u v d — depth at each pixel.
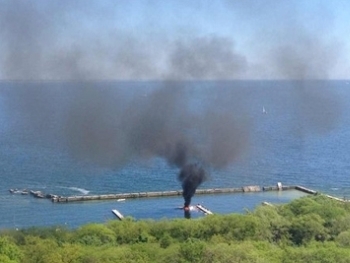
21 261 44.97
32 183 101.25
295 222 53.88
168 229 53.84
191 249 44.09
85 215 81.00
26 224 74.88
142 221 58.28
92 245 49.53
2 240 47.41
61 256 44.28
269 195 97.00
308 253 43.78
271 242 51.25
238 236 51.44
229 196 95.69
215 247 44.34
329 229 53.34
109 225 56.09
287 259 42.88
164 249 46.72
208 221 54.44
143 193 93.88
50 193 94.50
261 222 53.81
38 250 46.81
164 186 99.31
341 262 42.34
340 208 60.09
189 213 82.69
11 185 99.81
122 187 98.81
